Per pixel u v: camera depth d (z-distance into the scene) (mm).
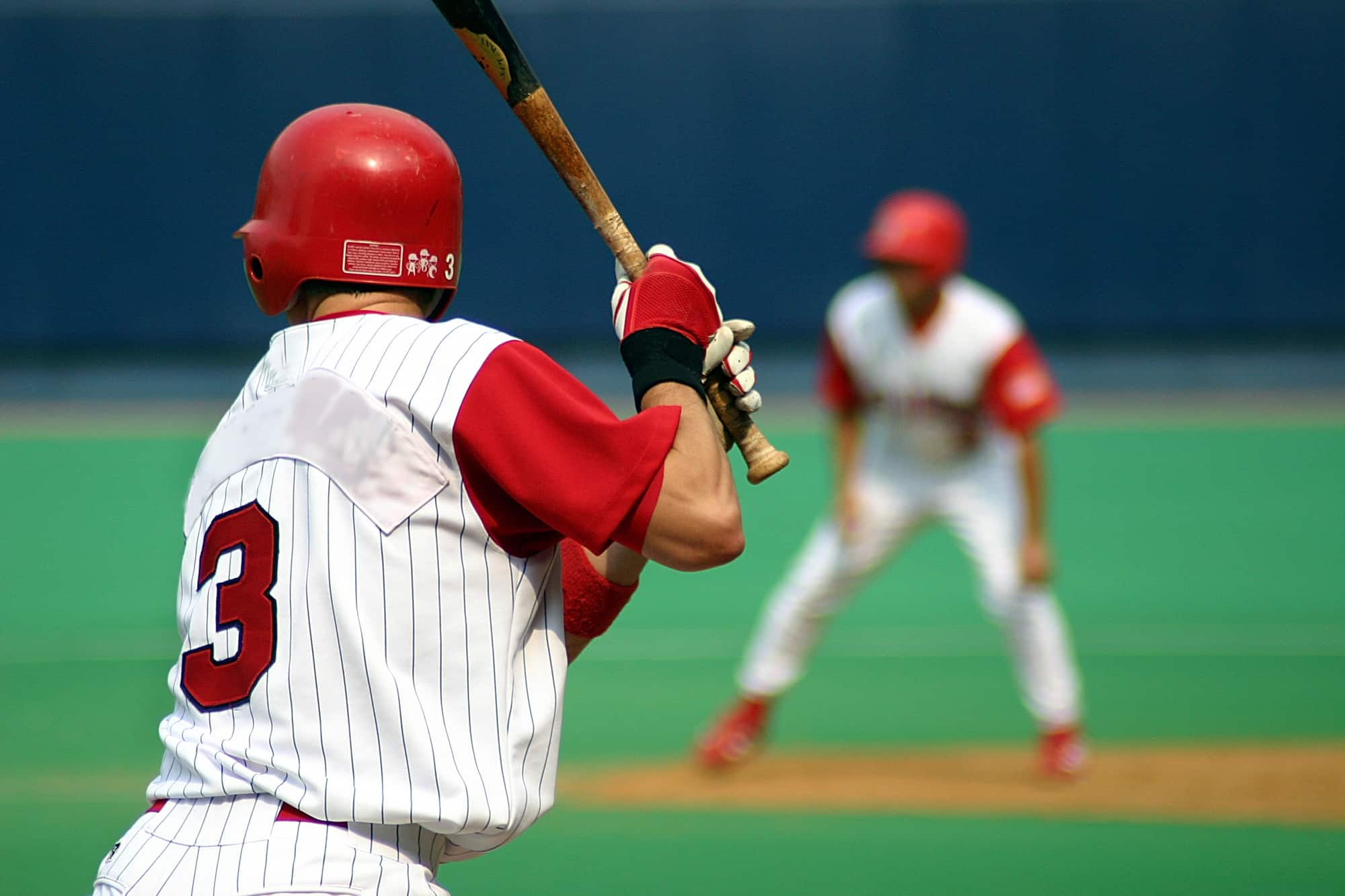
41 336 61344
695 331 7715
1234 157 60406
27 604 31766
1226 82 60094
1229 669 26297
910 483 21188
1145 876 16812
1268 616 30062
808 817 19172
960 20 60938
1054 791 20156
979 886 16531
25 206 60781
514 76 7832
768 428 52719
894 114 61719
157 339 61812
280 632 7121
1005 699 24969
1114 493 42469
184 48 60531
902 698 25109
